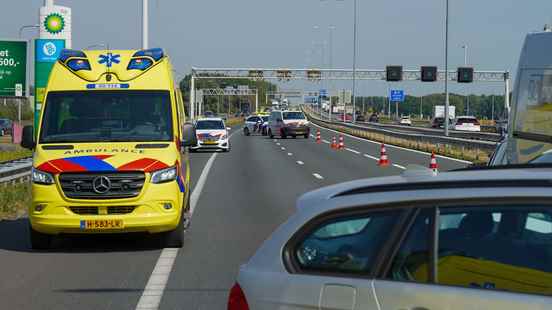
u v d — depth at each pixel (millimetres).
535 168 5109
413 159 40250
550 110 15055
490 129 85625
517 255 4473
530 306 4254
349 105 183750
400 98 141000
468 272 4508
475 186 4617
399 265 4633
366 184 5062
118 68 14594
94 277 11320
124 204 13016
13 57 51969
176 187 13383
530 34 15898
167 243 13766
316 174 30766
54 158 13266
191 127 14633
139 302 9750
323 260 4871
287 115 73125
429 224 4621
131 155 13305
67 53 14914
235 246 13953
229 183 27188
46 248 13641
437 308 4445
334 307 4711
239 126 130750
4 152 43844
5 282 10992
